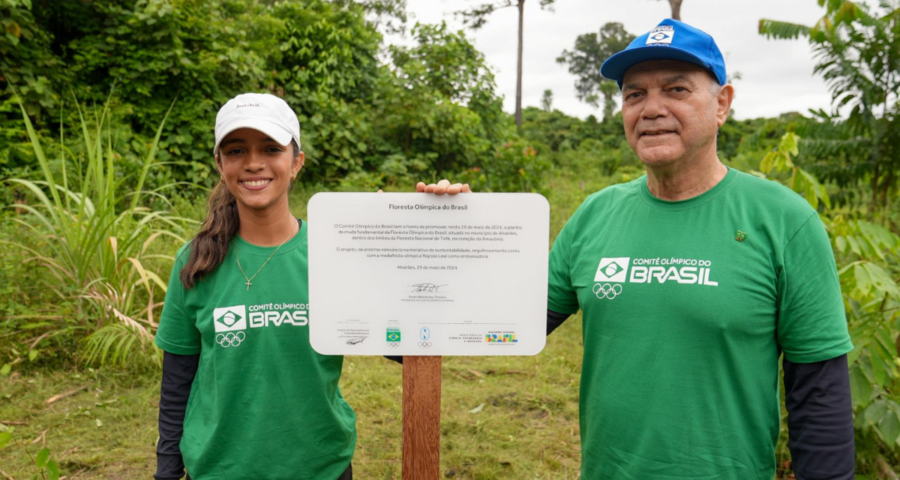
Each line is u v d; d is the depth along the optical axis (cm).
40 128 641
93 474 276
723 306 136
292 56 943
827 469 134
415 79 929
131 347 375
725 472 139
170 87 729
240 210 160
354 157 880
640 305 145
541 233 144
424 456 150
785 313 138
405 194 145
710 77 145
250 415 157
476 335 146
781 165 302
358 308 146
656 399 142
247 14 880
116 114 659
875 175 504
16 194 555
